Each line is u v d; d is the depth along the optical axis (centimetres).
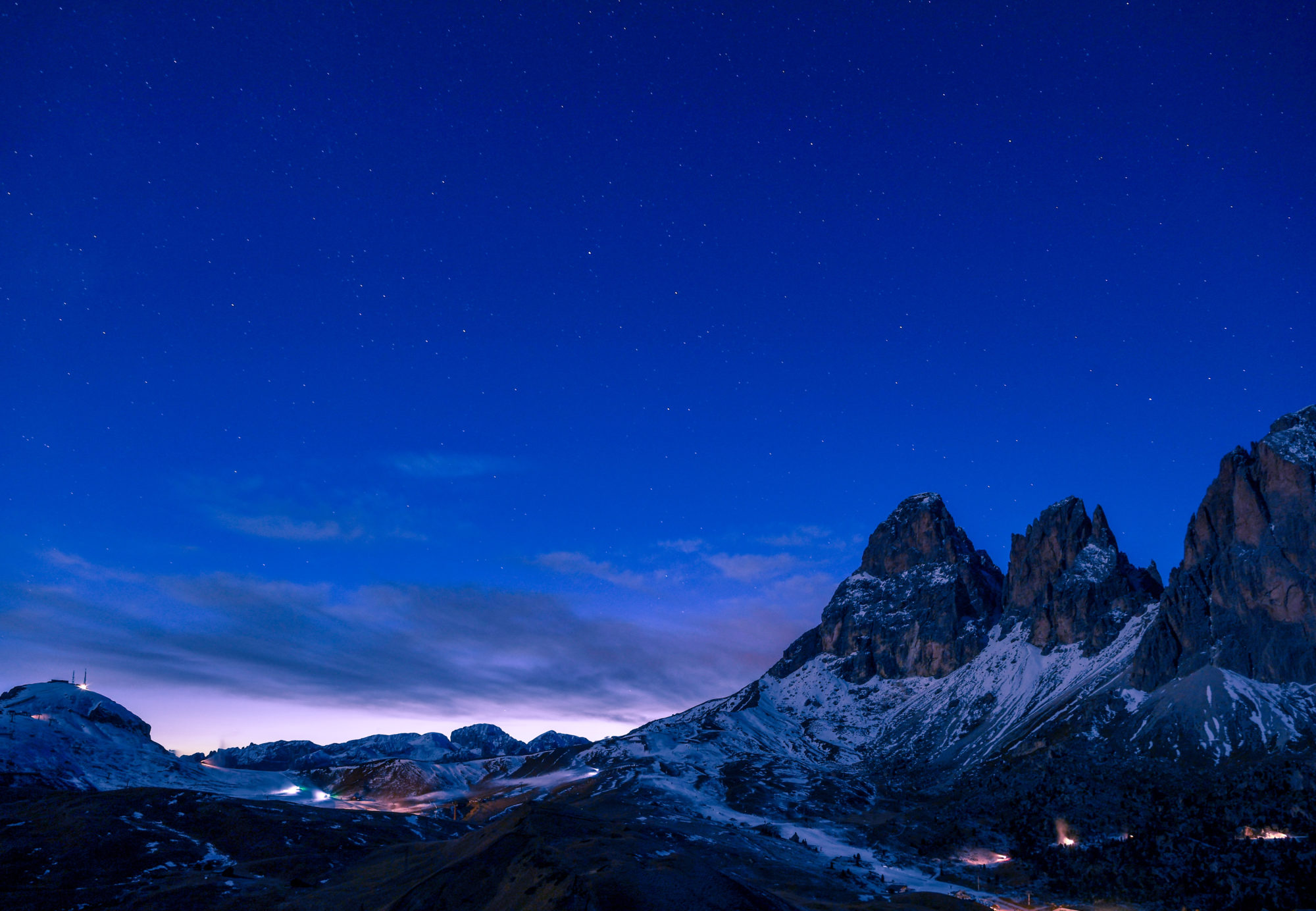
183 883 13288
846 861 17600
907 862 18350
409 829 19300
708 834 19400
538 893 8512
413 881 11806
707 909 7981
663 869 8775
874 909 12269
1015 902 14625
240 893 12419
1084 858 16712
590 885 8194
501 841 10431
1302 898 12988
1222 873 14575
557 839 10994
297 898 11850
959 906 12875
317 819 18575
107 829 15988
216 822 17312
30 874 14062
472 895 9350
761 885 13938
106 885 13588
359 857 15750
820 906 12231
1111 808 19562
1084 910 13975
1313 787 17588
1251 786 18688
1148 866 15625
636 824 16062
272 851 16088
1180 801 18950
